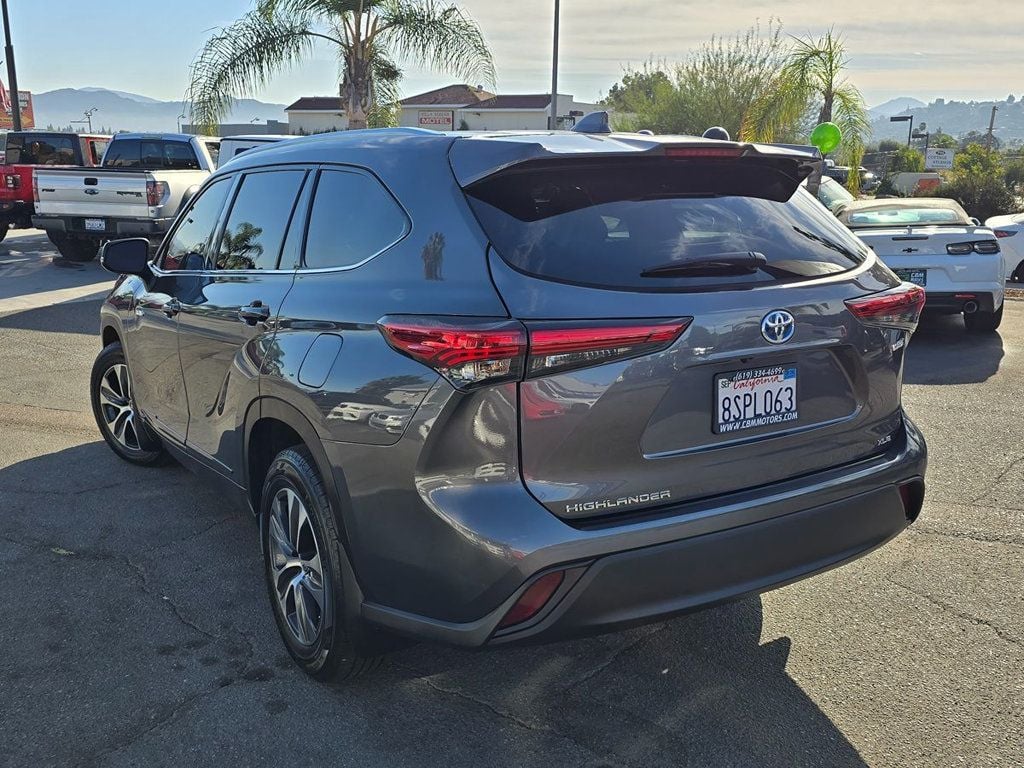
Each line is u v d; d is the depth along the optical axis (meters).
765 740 2.85
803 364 2.83
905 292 3.08
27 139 18.28
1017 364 8.16
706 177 3.00
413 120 47.88
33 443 5.89
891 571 4.02
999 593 3.81
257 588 3.91
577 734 2.89
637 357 2.50
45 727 2.93
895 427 3.19
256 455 3.58
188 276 4.18
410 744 2.85
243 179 3.98
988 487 5.04
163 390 4.48
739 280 2.71
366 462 2.70
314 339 2.99
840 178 22.62
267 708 3.04
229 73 16.62
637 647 3.41
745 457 2.74
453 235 2.68
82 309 10.92
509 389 2.44
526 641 2.53
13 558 4.18
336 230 3.18
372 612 2.80
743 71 28.11
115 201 13.64
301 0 16.41
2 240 17.61
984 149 29.31
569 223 2.65
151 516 4.69
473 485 2.50
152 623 3.61
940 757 2.76
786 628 3.54
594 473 2.53
